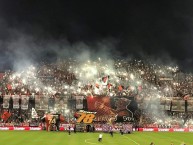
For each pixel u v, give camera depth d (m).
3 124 104.56
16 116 108.69
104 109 106.50
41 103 107.12
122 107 106.94
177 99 113.62
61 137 78.94
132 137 83.50
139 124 111.06
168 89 133.75
